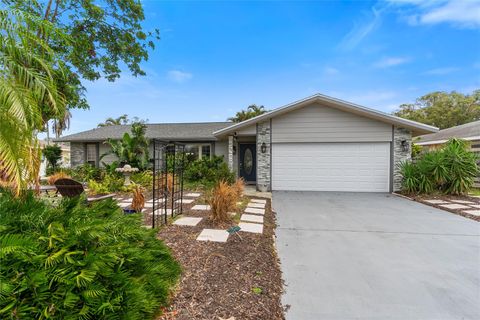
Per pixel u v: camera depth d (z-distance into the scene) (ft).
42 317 5.10
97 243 6.57
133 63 31.55
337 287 9.87
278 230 17.24
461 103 91.86
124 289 6.24
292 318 7.95
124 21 28.86
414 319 8.00
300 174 35.22
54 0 24.61
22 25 8.95
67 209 7.95
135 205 17.95
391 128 33.19
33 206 7.29
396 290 9.69
